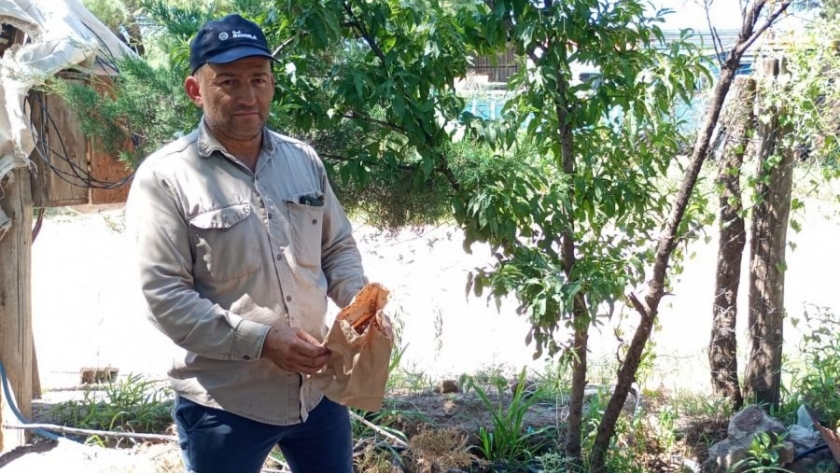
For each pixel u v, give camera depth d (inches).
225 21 102.0
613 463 179.6
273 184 106.3
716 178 203.9
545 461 180.7
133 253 100.7
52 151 210.7
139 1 185.0
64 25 200.5
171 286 99.2
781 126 198.1
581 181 164.9
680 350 263.0
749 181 199.2
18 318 204.7
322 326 110.0
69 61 197.9
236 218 102.2
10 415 201.6
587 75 190.2
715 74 197.2
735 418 186.7
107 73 215.6
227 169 103.8
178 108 180.4
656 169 196.4
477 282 167.9
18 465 188.4
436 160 162.7
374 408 104.9
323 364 101.0
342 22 162.2
